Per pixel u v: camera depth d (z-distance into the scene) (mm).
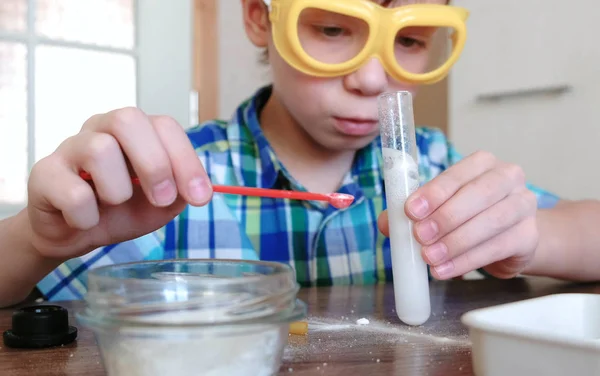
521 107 1268
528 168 1270
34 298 591
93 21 1185
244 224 772
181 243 741
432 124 1490
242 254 748
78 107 1181
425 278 448
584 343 284
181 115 1271
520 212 499
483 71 1330
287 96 689
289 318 330
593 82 1147
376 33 609
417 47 664
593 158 1159
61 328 400
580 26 1155
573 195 1199
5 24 1104
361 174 813
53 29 1147
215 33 1772
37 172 422
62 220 446
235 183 779
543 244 616
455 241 456
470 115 1360
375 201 796
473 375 333
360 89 626
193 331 310
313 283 764
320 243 770
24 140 1131
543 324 361
